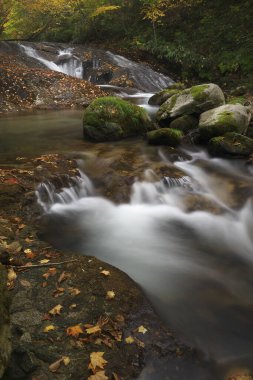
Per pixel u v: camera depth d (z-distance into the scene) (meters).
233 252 5.16
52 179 6.50
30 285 3.94
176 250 5.11
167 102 10.54
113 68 19.12
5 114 13.34
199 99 9.77
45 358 3.05
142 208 6.31
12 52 18.61
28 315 3.52
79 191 6.65
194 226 5.82
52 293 3.84
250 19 19.48
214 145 8.27
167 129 8.75
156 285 4.27
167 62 21.03
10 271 4.10
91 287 3.97
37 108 14.20
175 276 4.48
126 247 5.12
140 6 24.08
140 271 4.55
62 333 3.33
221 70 18.42
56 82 15.73
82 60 19.69
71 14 26.36
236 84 17.41
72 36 27.03
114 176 6.93
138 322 3.55
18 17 23.81
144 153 8.17
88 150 8.35
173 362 3.16
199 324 3.66
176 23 22.48
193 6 22.33
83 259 4.49
